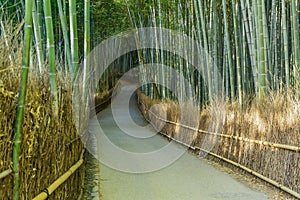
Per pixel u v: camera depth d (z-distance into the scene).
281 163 4.29
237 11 7.65
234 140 5.89
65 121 3.44
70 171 3.43
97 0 12.39
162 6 11.16
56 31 7.87
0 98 2.01
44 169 2.72
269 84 6.30
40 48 3.99
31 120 2.43
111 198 4.21
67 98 3.64
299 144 3.90
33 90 2.54
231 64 7.56
